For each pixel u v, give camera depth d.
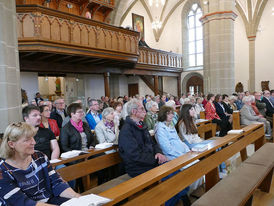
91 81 14.84
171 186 2.23
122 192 1.75
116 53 9.80
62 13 7.84
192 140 4.00
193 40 18.58
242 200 2.21
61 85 18.31
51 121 4.16
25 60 9.02
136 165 2.86
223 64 10.07
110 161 3.15
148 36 19.75
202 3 10.38
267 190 3.37
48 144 3.20
